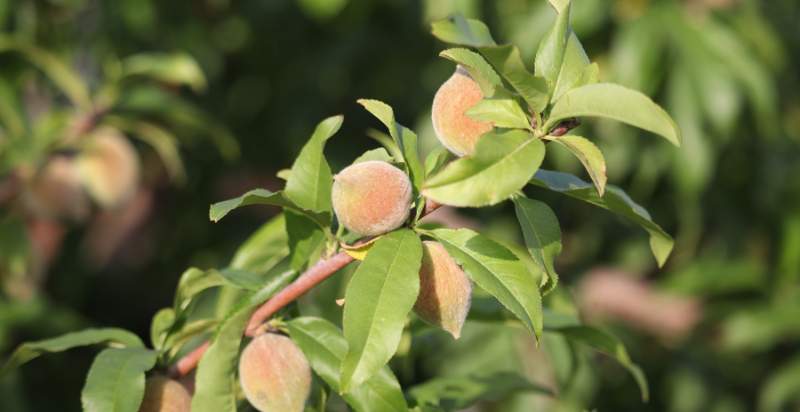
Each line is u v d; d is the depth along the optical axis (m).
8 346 2.12
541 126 1.14
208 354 1.20
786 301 2.40
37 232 2.21
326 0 2.00
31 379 2.20
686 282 2.36
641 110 1.11
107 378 1.20
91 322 2.69
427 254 1.16
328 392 1.26
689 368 2.42
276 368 1.20
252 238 1.35
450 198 1.11
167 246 2.73
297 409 1.20
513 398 2.00
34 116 2.18
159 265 2.76
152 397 1.22
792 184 2.40
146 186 2.63
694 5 2.11
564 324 1.33
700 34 2.07
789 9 2.45
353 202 1.15
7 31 2.03
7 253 1.89
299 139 2.62
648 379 2.42
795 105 2.49
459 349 1.89
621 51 2.02
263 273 1.34
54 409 2.22
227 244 2.65
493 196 1.11
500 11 2.15
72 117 1.83
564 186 1.18
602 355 2.37
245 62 2.67
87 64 2.25
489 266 1.16
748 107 2.24
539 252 1.16
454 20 1.21
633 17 2.06
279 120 2.67
